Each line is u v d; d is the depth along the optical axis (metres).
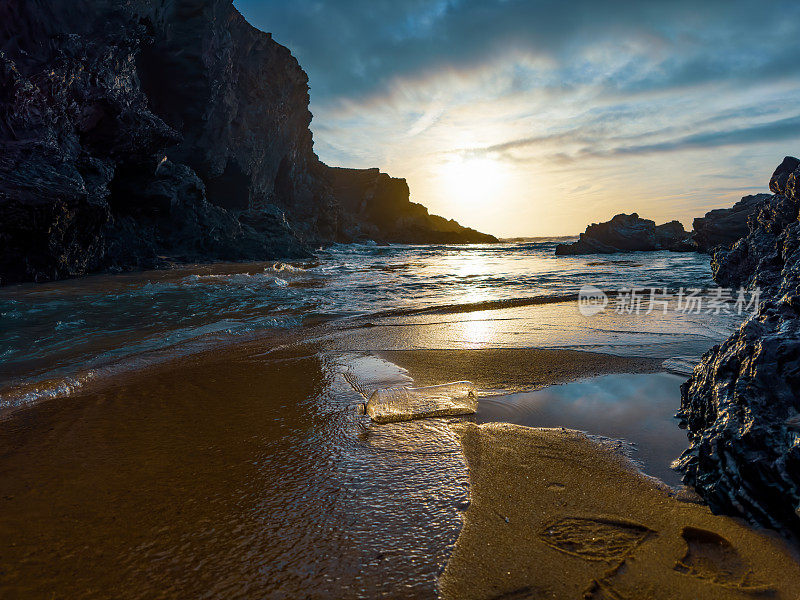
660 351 4.41
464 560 1.58
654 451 2.37
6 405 3.24
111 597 1.43
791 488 1.70
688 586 1.44
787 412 1.92
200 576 1.52
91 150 16.70
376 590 1.45
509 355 4.44
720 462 1.93
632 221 38.03
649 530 1.73
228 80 32.31
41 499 2.01
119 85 17.92
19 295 9.50
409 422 2.84
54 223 12.83
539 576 1.50
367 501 1.96
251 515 1.87
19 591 1.46
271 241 29.95
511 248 57.84
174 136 19.92
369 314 7.20
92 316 7.01
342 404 3.19
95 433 2.73
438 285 11.87
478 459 2.33
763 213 10.30
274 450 2.48
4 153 12.44
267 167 44.06
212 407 3.17
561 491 2.02
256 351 4.86
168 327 6.19
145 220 21.64
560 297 8.71
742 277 10.03
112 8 18.22
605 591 1.42
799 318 2.41
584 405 3.06
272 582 1.49
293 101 46.91
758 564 1.54
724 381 2.29
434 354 4.57
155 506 1.95
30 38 14.32
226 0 30.38
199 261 23.33
